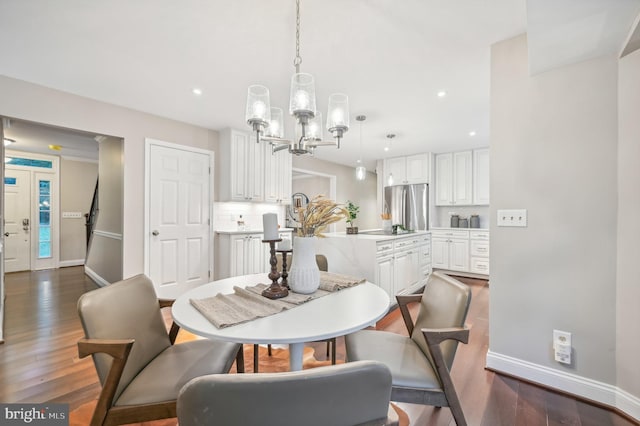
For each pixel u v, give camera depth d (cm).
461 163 520
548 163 180
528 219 187
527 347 188
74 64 229
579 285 171
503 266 197
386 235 362
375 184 800
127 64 229
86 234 585
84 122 290
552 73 179
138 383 114
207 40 197
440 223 573
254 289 156
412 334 158
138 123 329
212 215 396
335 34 190
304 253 149
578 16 136
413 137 438
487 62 224
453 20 175
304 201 737
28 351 221
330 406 60
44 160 548
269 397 56
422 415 157
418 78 251
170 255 354
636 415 150
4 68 235
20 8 165
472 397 171
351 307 129
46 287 410
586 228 169
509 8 164
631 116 154
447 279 145
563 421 151
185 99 297
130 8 166
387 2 160
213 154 400
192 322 112
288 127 380
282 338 97
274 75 246
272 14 171
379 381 63
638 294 151
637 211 151
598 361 165
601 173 165
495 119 200
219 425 56
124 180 320
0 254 238
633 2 126
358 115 342
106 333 111
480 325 284
